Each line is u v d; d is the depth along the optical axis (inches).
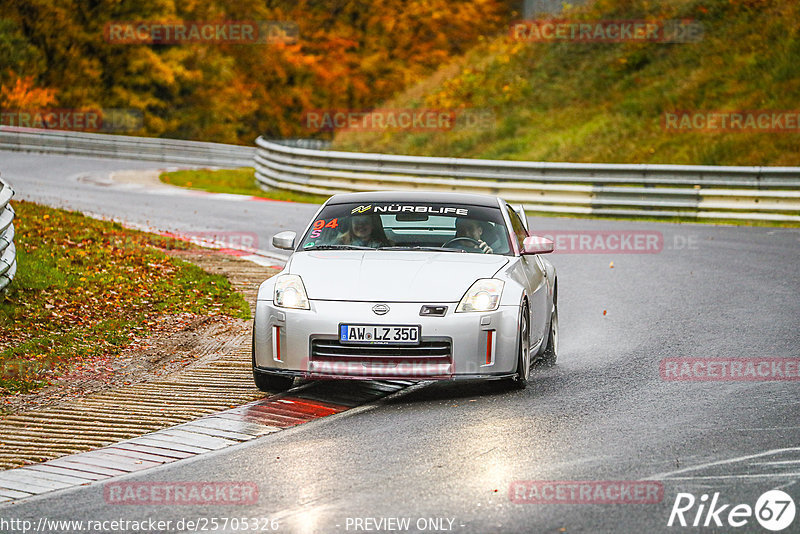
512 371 1090.7
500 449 882.8
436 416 1013.2
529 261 1269.7
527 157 4133.9
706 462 831.7
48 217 2295.8
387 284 1099.9
